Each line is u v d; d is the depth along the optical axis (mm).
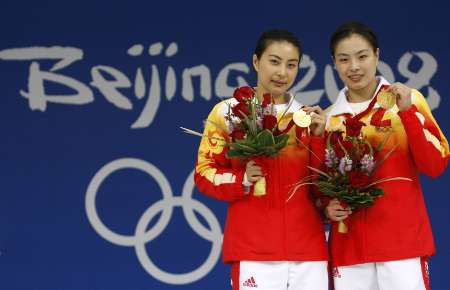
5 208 21969
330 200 14555
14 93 22172
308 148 14781
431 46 22297
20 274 21797
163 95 22188
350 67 14609
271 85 14750
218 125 14891
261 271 14602
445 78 22234
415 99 14906
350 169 14227
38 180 22062
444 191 22219
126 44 22219
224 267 21969
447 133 22109
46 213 21984
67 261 21859
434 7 22344
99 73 22188
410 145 14406
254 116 14141
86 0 22266
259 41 14875
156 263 21922
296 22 22328
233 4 22344
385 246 14461
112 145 22156
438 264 21969
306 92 22188
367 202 14281
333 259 14992
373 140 14750
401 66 22234
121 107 22188
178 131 22203
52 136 22141
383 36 22297
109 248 21906
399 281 14391
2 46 22188
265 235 14625
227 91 22188
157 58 22234
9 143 22094
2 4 22234
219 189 14672
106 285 21828
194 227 22047
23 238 21891
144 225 22000
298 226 14680
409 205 14570
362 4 22344
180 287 21906
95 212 22000
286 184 14750
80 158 22109
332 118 15125
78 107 22188
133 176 22109
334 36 14797
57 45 22219
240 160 14945
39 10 22234
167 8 22297
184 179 22141
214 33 22281
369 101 14930
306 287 14609
